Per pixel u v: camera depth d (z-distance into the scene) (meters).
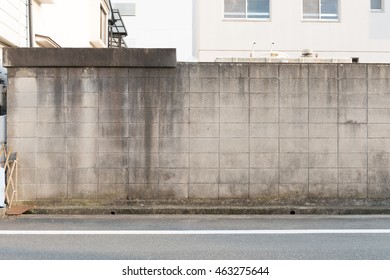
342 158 7.72
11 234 5.84
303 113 7.70
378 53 17.09
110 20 18.89
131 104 7.61
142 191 7.61
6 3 8.79
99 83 7.59
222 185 7.67
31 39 10.05
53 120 7.55
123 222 6.68
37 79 7.54
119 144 7.60
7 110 7.52
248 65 7.68
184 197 7.65
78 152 7.58
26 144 7.53
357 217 7.16
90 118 7.59
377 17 17.30
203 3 16.62
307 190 7.70
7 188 7.32
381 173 7.75
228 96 7.67
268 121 7.69
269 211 7.43
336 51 16.92
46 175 7.54
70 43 13.61
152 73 7.62
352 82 7.73
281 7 16.78
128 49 7.55
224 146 7.67
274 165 7.70
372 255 4.91
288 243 5.43
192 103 7.65
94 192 7.59
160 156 7.63
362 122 7.75
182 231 6.07
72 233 5.92
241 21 16.69
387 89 7.77
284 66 7.70
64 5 13.03
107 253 4.98
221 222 6.71
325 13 17.02
